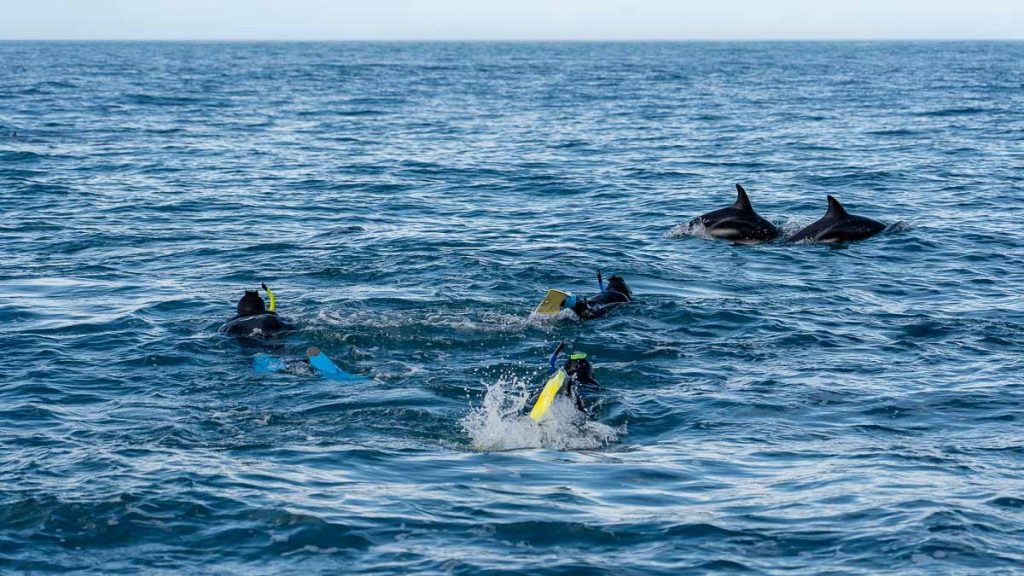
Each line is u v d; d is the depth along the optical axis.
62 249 20.14
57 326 14.62
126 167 32.28
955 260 19.33
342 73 111.50
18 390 11.99
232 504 8.86
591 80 95.38
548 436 10.62
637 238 21.45
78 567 7.89
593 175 31.20
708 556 7.97
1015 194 26.98
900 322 15.06
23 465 9.72
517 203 26.28
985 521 8.52
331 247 20.20
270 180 30.11
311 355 12.77
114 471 9.56
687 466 9.85
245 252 19.81
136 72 108.62
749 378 12.55
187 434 10.63
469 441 10.55
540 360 13.20
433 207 25.59
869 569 7.75
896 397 11.85
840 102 63.84
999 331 14.55
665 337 14.24
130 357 13.22
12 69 112.12
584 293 16.75
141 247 20.36
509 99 67.75
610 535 8.34
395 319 14.67
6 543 8.23
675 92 75.88
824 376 12.62
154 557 8.02
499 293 16.45
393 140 41.62
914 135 42.75
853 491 9.17
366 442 10.48
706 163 34.03
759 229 21.27
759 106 60.91
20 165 32.00
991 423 11.02
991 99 65.38
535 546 8.16
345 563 7.91
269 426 10.91
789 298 16.53
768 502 8.96
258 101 64.44
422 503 8.93
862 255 19.78
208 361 13.10
